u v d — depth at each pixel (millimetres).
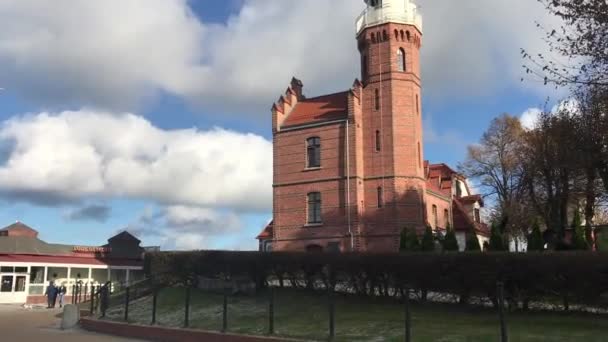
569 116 27406
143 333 20375
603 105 21016
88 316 25328
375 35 41062
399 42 40875
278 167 42000
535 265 17250
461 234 50094
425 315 18344
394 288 20656
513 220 42719
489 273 18172
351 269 21812
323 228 39312
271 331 16703
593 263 16219
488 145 54844
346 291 22422
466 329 15695
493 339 14234
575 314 16859
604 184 26516
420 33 42438
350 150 39312
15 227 70062
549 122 32312
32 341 19438
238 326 18766
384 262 20812
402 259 20359
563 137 27422
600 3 15234
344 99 42625
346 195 38906
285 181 41469
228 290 25938
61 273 54344
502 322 12484
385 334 15758
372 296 21344
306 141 41250
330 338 15375
